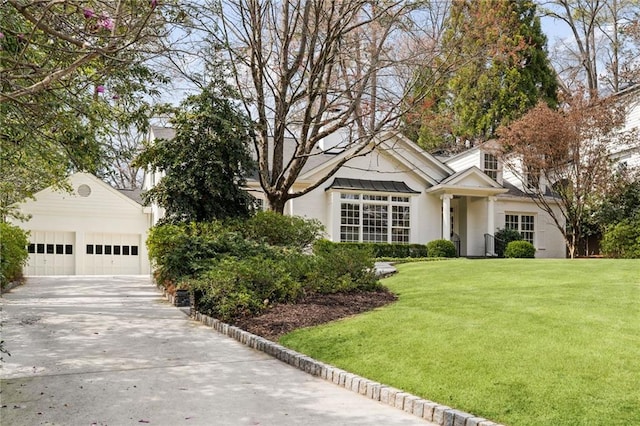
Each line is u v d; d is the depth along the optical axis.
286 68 13.92
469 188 22.56
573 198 21.28
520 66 29.11
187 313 10.21
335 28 13.30
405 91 15.17
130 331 8.38
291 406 4.86
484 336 6.14
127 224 23.81
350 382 5.45
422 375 5.29
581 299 7.93
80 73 7.05
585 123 19.88
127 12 5.21
